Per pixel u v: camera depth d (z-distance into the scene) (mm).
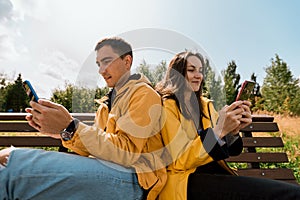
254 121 2607
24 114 2461
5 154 1243
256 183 1392
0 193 1202
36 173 1220
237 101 1548
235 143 1703
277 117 7129
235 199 1375
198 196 1453
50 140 2438
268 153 2449
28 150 1282
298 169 3277
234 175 1518
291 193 1320
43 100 1253
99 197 1280
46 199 1248
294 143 4555
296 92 15852
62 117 1258
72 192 1253
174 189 1428
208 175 1495
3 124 2451
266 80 18125
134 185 1337
